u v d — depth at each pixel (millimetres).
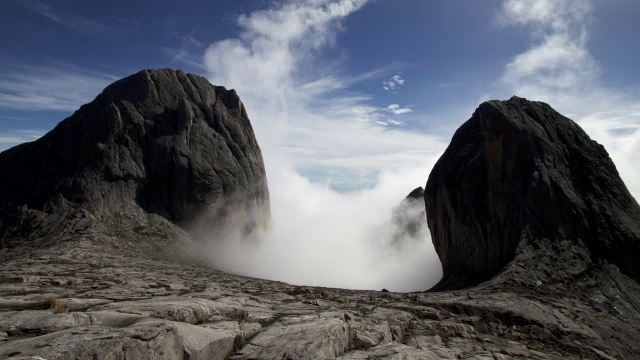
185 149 48469
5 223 37188
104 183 41781
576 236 25438
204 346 9195
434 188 36938
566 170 28531
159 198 44844
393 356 11258
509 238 26797
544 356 14867
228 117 56875
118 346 7477
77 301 11664
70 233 34500
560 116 32344
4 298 11930
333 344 10969
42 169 43531
